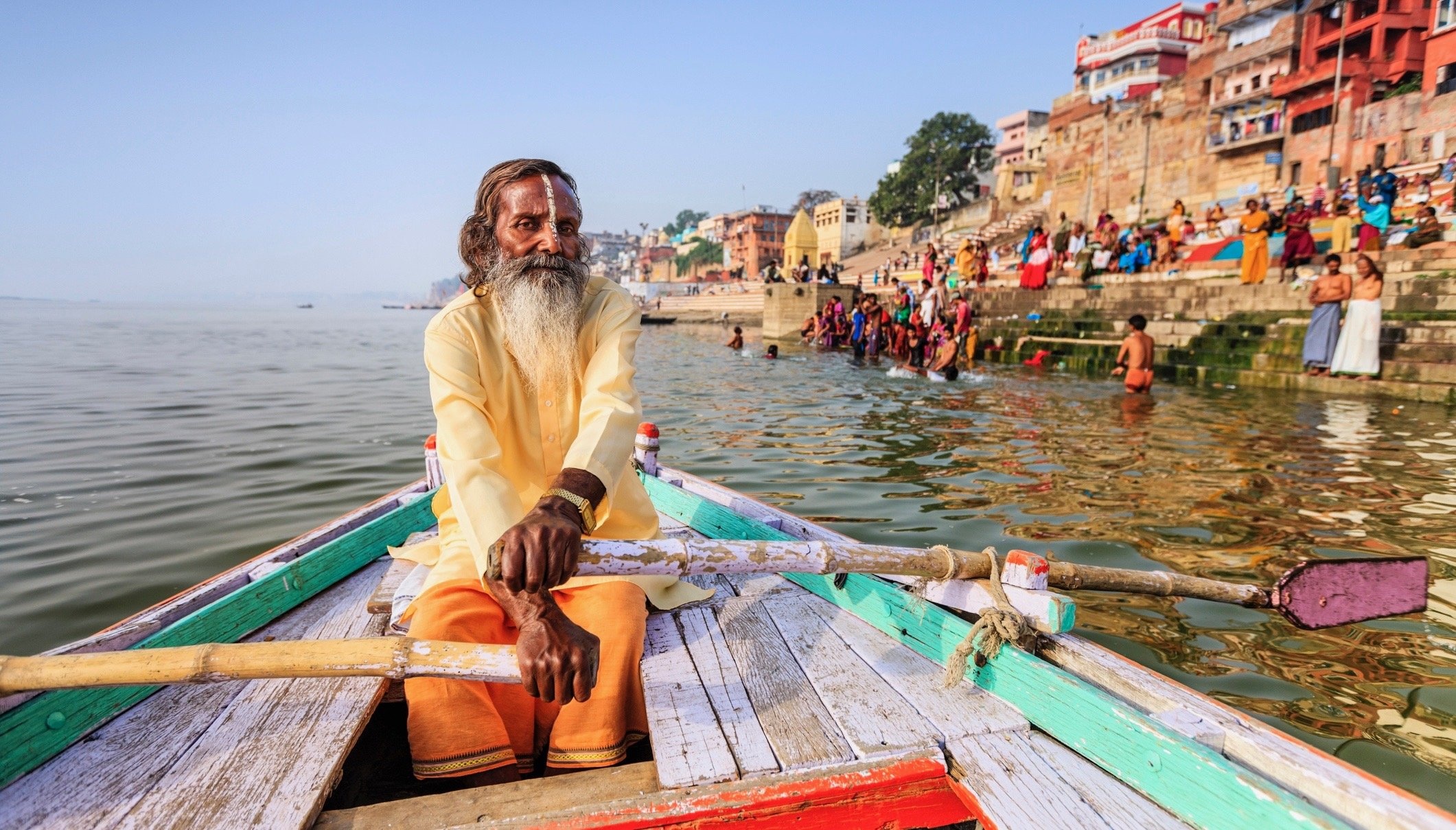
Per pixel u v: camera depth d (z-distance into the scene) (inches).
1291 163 1015.6
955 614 97.7
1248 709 113.8
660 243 5027.1
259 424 386.0
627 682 79.0
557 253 84.0
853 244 2699.3
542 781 70.3
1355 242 662.5
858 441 338.6
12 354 828.0
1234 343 565.0
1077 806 64.9
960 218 1940.2
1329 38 966.4
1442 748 103.4
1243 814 58.2
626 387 83.8
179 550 196.2
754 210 3134.8
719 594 114.0
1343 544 185.9
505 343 86.0
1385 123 908.0
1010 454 303.7
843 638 98.2
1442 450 299.6
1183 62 1675.7
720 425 390.0
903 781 69.6
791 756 71.6
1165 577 92.0
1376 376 466.9
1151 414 403.9
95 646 76.8
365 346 1104.2
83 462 296.0
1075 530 200.2
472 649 67.9
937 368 589.6
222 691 83.6
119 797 65.8
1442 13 851.4
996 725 77.3
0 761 66.3
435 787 79.6
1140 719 66.8
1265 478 255.9
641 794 67.2
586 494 71.8
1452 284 474.0
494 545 65.6
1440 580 163.5
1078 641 85.2
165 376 627.5
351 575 123.6
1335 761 61.2
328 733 75.7
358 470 285.1
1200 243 839.7
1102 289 726.5
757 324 1777.8
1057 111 1451.8
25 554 192.9
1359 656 129.8
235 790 66.7
